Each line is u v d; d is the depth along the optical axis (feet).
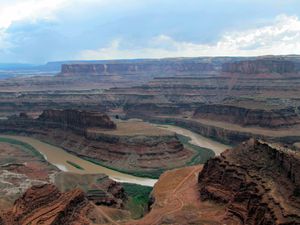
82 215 431.84
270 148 499.51
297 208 388.78
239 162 517.55
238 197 452.35
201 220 440.04
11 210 414.62
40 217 404.16
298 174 418.51
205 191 512.63
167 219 445.78
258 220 402.11
